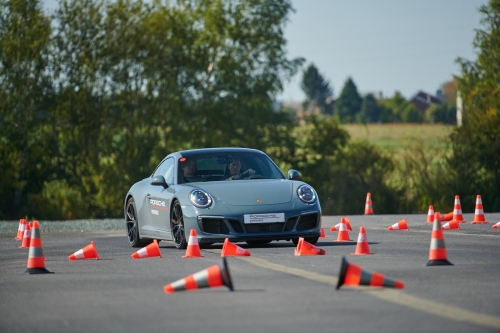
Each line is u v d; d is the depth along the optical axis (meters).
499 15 133.75
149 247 32.22
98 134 148.88
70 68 148.38
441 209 130.50
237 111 169.00
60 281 24.91
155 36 155.50
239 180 36.31
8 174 138.25
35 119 144.88
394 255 30.22
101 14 150.88
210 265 27.94
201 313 18.23
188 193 34.59
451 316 17.41
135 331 16.42
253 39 172.00
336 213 144.38
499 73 132.88
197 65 166.88
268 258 29.56
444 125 137.38
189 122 165.88
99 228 64.25
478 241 36.84
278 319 17.30
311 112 173.38
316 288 21.55
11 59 141.25
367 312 17.94
